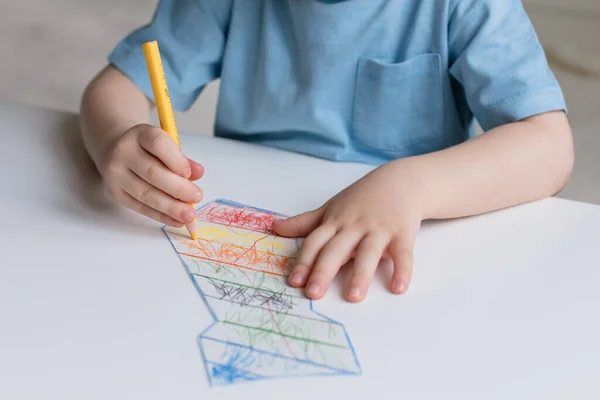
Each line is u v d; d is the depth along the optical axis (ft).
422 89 2.87
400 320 1.68
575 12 7.50
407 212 2.03
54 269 1.84
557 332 1.65
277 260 1.94
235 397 1.41
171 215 2.04
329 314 1.69
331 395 1.42
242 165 2.56
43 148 2.63
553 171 2.42
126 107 2.80
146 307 1.69
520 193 2.29
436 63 2.82
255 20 3.06
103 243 1.98
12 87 6.63
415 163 2.24
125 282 1.79
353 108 2.94
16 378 1.45
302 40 2.93
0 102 3.02
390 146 2.95
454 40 2.79
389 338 1.61
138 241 2.00
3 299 1.70
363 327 1.65
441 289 1.81
